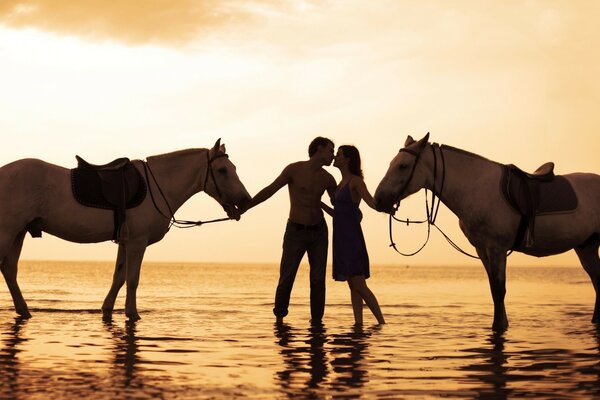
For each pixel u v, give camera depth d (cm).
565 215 869
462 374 535
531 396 452
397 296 1903
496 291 862
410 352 655
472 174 866
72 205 894
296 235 938
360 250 893
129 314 948
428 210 884
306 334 802
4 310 1093
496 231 856
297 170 934
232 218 968
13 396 439
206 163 967
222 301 1459
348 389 472
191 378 511
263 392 460
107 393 452
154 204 943
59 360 586
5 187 866
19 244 930
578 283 4106
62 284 2506
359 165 889
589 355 641
